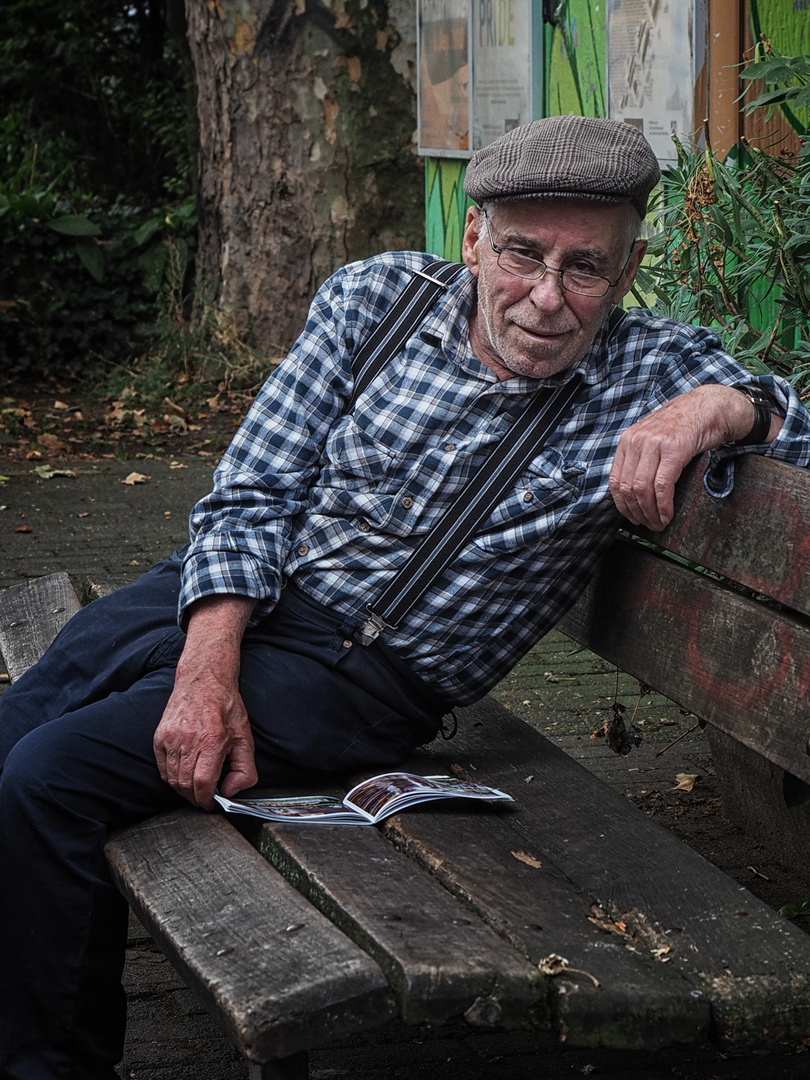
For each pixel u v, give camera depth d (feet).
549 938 6.17
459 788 7.68
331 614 8.12
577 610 8.98
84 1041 7.22
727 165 14.57
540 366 7.83
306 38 32.78
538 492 7.88
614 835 7.38
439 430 8.04
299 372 8.43
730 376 7.84
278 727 7.86
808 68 10.80
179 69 60.08
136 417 31.55
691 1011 5.85
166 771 7.41
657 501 7.47
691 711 7.68
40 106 62.85
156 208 52.90
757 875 10.69
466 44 23.02
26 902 7.17
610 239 7.62
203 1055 8.34
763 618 7.11
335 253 33.99
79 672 8.57
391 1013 5.70
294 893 6.48
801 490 6.85
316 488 8.31
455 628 8.08
